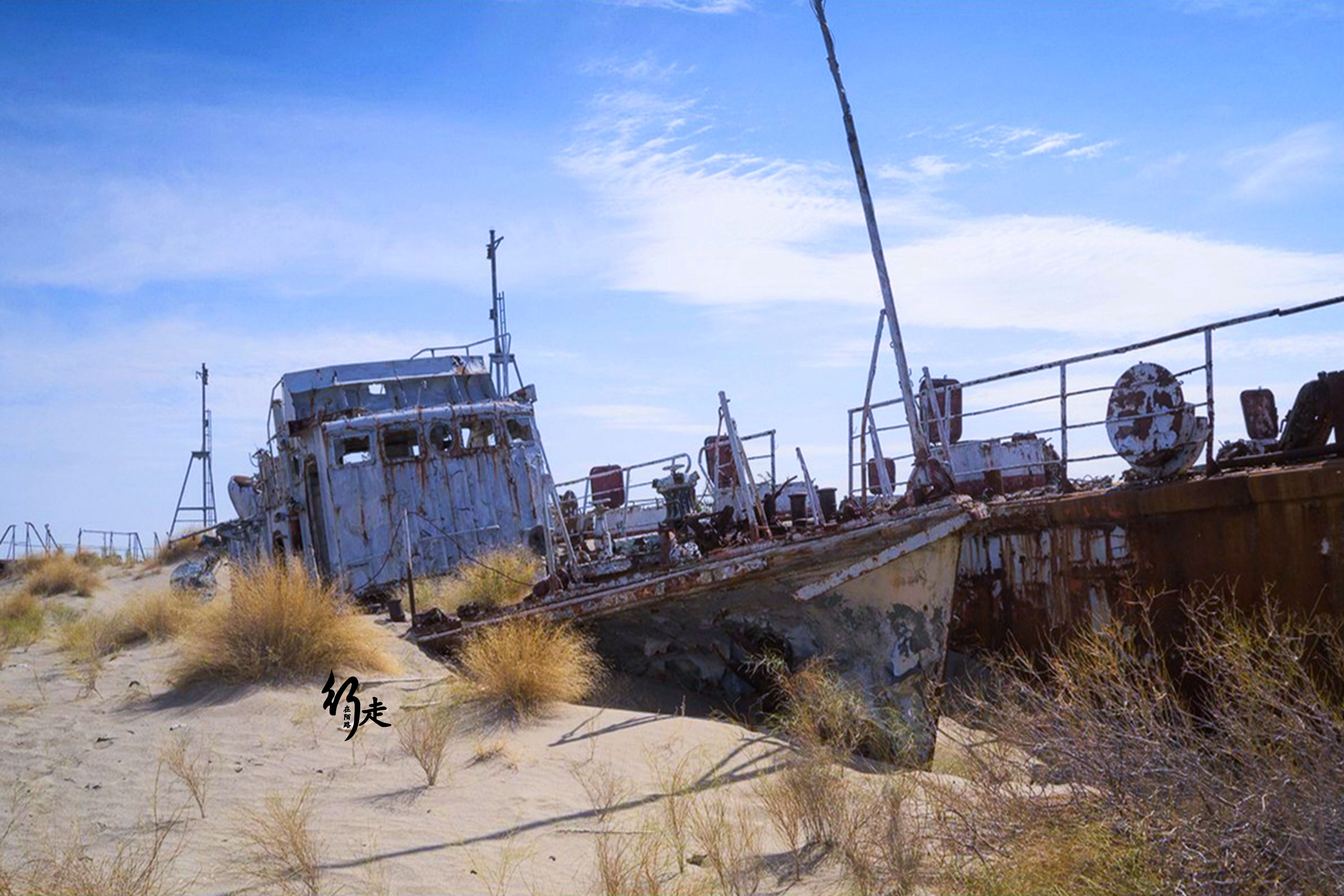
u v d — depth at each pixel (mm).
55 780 7988
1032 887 5664
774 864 6410
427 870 6273
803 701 9945
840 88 10977
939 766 9688
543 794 7750
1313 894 5230
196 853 6520
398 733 9328
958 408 16172
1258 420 12703
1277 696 6430
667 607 11773
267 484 21922
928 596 10328
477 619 13070
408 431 18719
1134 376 11453
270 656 11172
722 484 14703
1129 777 6082
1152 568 11000
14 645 14750
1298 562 9617
